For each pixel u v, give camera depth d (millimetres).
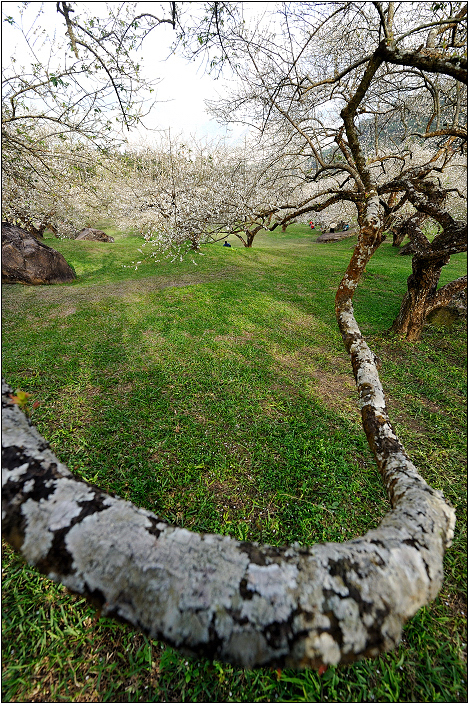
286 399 4020
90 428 3389
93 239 16500
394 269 10914
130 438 3285
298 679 1586
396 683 1595
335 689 1596
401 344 5520
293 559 679
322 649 572
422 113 7281
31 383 4207
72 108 4219
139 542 666
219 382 4367
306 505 2586
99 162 5824
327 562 662
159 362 4910
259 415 3705
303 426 3510
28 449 802
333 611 591
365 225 2443
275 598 601
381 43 2555
